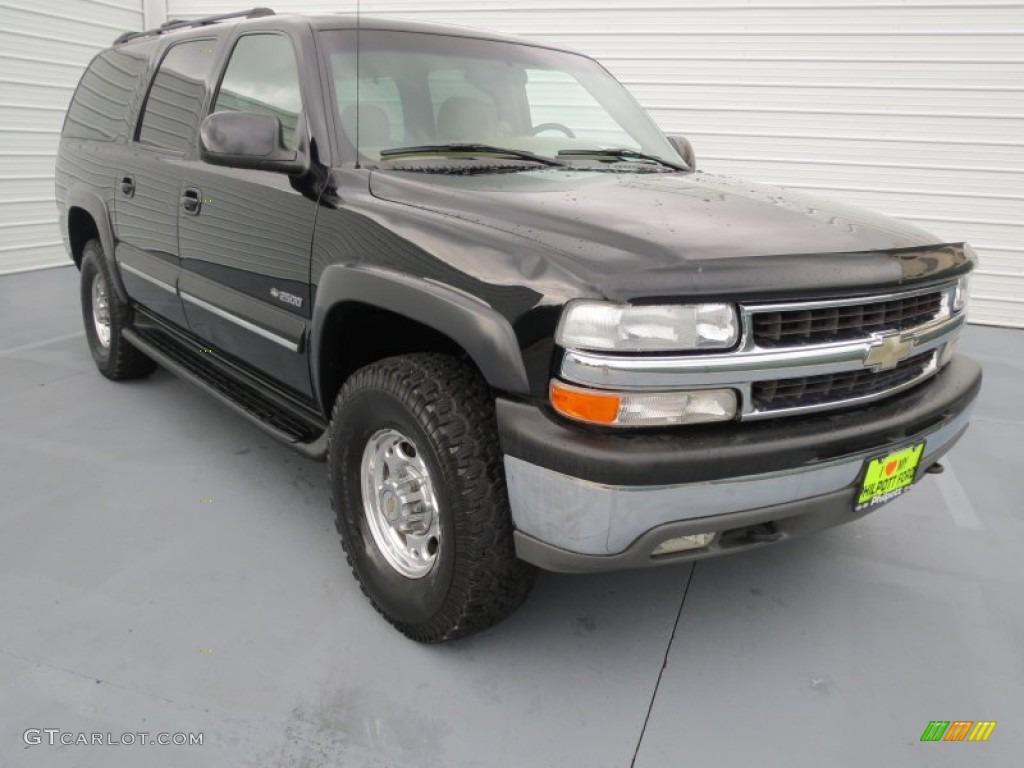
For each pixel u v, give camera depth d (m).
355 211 2.18
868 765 1.82
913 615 2.40
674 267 1.65
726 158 6.71
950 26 5.92
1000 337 6.01
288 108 2.55
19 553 2.49
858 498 1.93
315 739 1.81
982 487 3.32
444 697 1.96
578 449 1.64
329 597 2.35
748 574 2.59
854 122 6.32
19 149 6.85
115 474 3.05
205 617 2.22
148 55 3.68
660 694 2.02
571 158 2.71
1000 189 6.11
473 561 1.88
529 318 1.69
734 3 6.35
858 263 1.85
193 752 1.75
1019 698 2.05
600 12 6.69
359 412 2.12
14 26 6.64
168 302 3.32
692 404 1.70
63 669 1.98
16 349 4.64
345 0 7.30
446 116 2.63
